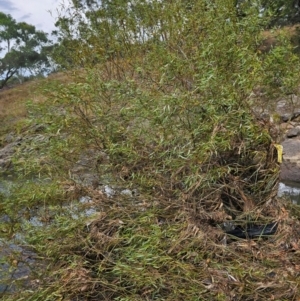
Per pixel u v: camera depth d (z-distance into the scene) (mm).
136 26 4430
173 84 3217
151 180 2824
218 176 2693
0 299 2459
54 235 2576
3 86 28219
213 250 2369
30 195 2838
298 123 3971
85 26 4793
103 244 2486
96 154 3164
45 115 3074
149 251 2299
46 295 2258
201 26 3508
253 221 2680
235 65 3018
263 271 2193
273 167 2818
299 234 2617
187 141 2863
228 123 2697
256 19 3156
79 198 2934
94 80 3189
